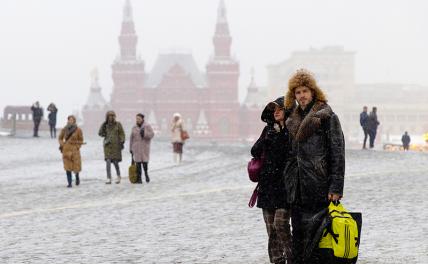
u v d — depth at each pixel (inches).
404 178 1393.9
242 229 780.0
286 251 518.9
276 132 527.8
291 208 486.0
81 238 732.7
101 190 1293.1
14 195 1218.0
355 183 1286.9
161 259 606.5
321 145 473.7
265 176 525.3
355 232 449.1
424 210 900.6
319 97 483.2
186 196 1135.0
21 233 774.5
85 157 2348.7
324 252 454.6
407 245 650.8
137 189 1300.4
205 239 714.2
